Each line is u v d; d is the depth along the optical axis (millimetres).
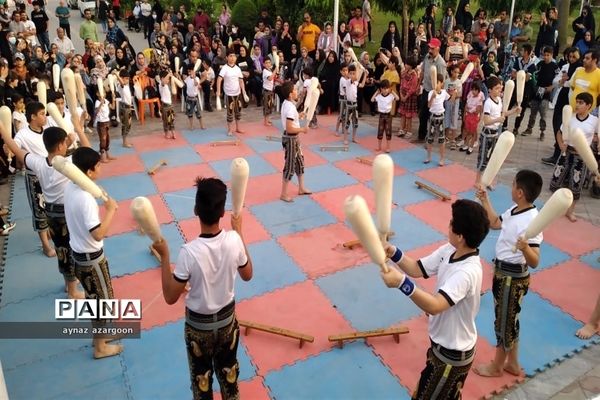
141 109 10930
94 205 4020
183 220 6922
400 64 11062
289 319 5008
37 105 5312
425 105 9602
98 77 9102
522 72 7012
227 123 10602
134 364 4449
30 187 5719
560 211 2953
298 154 7285
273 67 10930
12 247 6312
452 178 8328
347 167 8727
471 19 15789
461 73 10094
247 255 3217
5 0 16469
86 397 4113
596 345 4750
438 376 3082
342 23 13758
